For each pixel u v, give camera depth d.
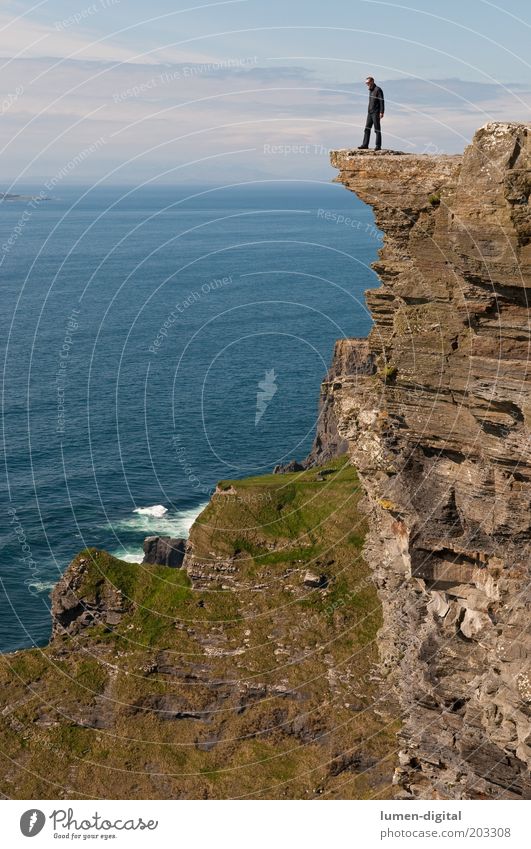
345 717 54.22
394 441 34.28
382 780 50.41
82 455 106.62
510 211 26.53
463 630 33.41
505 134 26.84
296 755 53.91
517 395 28.11
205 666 59.53
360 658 57.78
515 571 30.75
